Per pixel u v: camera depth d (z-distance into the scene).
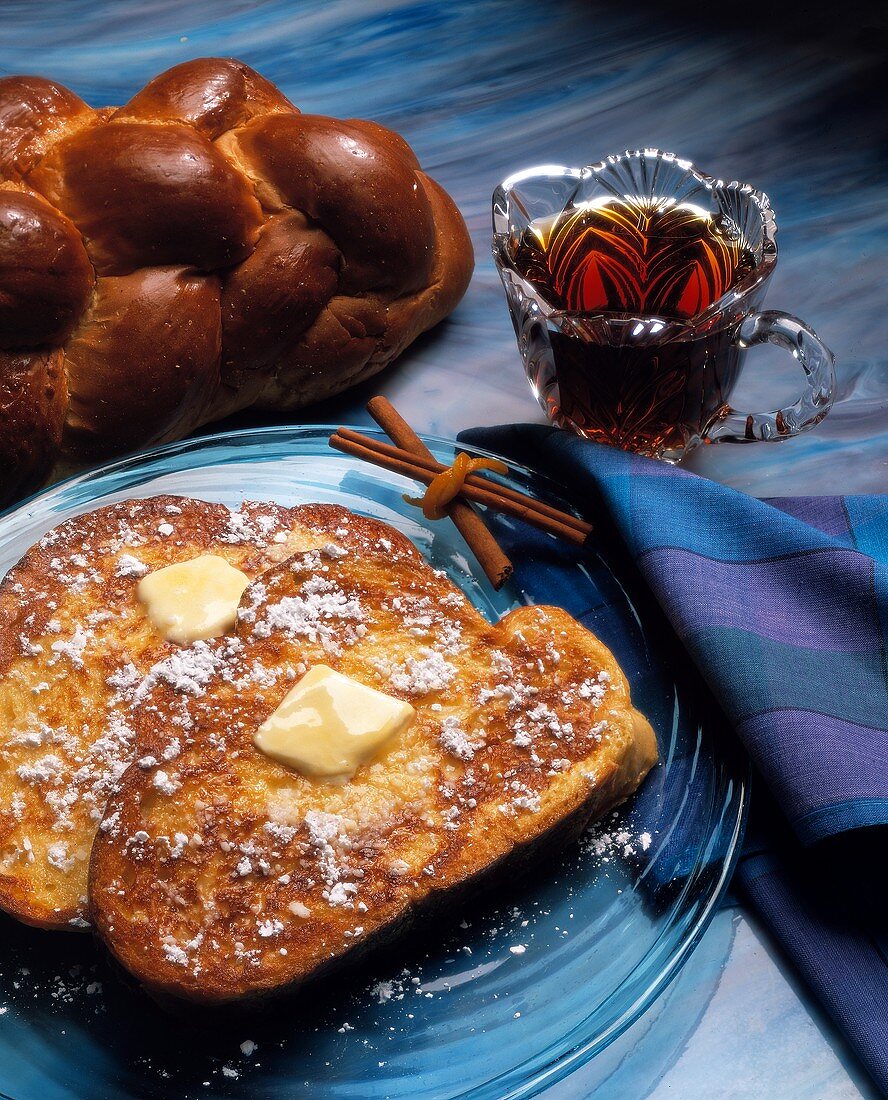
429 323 0.70
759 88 0.81
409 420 0.68
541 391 0.67
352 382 0.68
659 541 0.59
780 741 0.55
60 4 0.89
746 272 0.65
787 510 0.62
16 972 0.53
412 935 0.53
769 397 0.69
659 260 0.66
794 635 0.58
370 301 0.66
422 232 0.66
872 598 0.58
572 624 0.57
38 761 0.54
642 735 0.55
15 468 0.62
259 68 0.84
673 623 0.58
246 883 0.52
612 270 0.66
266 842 0.52
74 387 0.62
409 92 0.82
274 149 0.64
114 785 0.53
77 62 0.84
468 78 0.83
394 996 0.52
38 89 0.64
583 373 0.64
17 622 0.57
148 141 0.62
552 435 0.63
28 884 0.53
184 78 0.65
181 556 0.59
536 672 0.56
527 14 0.87
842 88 0.81
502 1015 0.52
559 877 0.54
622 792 0.55
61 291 0.60
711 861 0.54
